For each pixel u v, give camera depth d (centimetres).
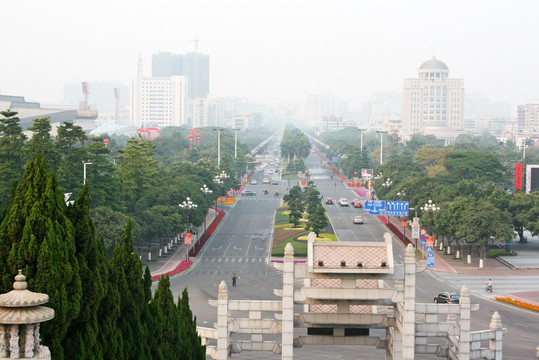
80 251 4919
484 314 10700
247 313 10106
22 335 3541
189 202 15838
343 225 19538
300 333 9494
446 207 16150
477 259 15750
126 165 17750
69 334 4675
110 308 5084
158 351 5750
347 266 6388
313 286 6769
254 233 18538
